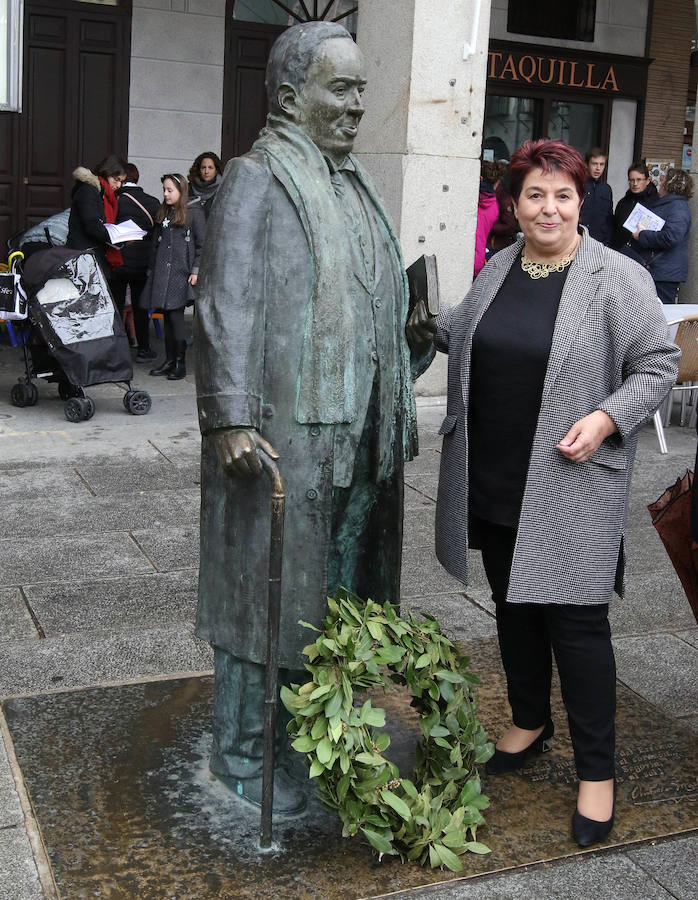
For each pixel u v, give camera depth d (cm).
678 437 798
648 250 912
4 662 392
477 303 310
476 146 840
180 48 1241
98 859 276
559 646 302
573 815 301
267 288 278
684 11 1435
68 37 1202
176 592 468
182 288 923
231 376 272
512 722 350
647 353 290
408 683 288
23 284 758
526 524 294
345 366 281
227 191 276
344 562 314
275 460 272
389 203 840
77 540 530
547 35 1380
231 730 306
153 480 637
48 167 1223
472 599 475
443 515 317
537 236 297
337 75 277
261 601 289
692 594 351
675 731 358
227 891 266
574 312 293
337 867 278
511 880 277
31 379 838
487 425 306
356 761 276
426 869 279
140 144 1250
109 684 373
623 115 1450
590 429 282
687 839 298
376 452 297
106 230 912
